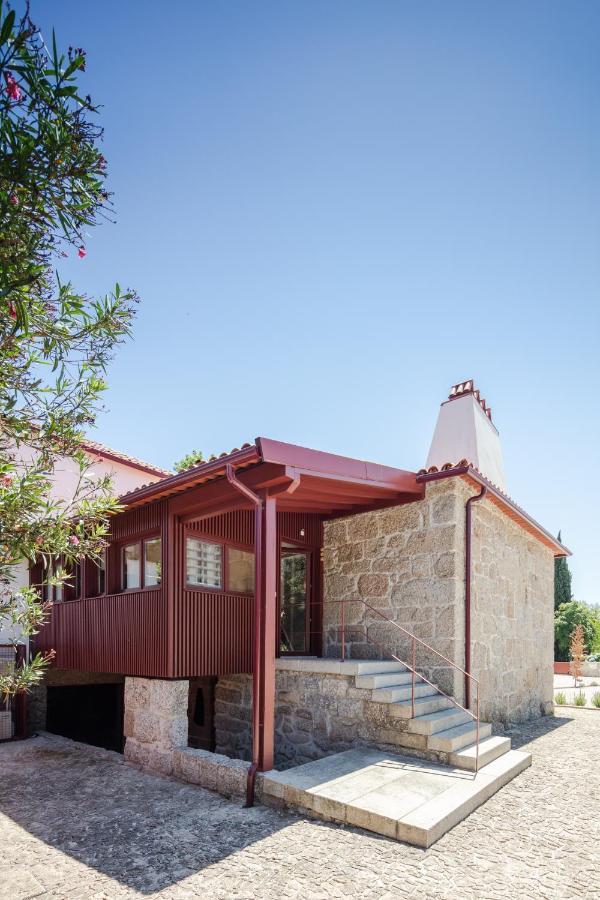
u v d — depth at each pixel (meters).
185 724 7.36
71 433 2.96
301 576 9.66
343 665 7.27
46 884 4.19
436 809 4.93
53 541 2.91
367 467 7.31
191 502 7.24
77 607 9.50
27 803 6.16
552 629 12.43
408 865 4.24
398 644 8.27
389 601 8.49
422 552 8.16
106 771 7.46
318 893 3.88
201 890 4.00
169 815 5.59
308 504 8.79
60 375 2.97
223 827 5.18
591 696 16.16
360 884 3.99
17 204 2.24
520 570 10.55
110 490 3.55
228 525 8.47
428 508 8.18
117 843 4.92
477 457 13.59
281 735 7.89
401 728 6.61
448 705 7.32
